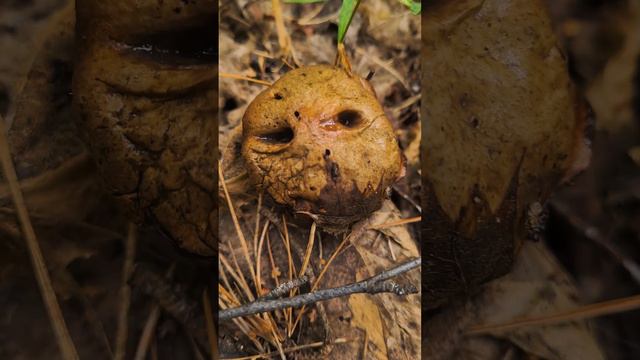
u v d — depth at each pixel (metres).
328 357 0.63
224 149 0.63
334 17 0.62
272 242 0.63
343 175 0.62
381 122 0.62
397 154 0.62
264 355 0.63
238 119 0.63
